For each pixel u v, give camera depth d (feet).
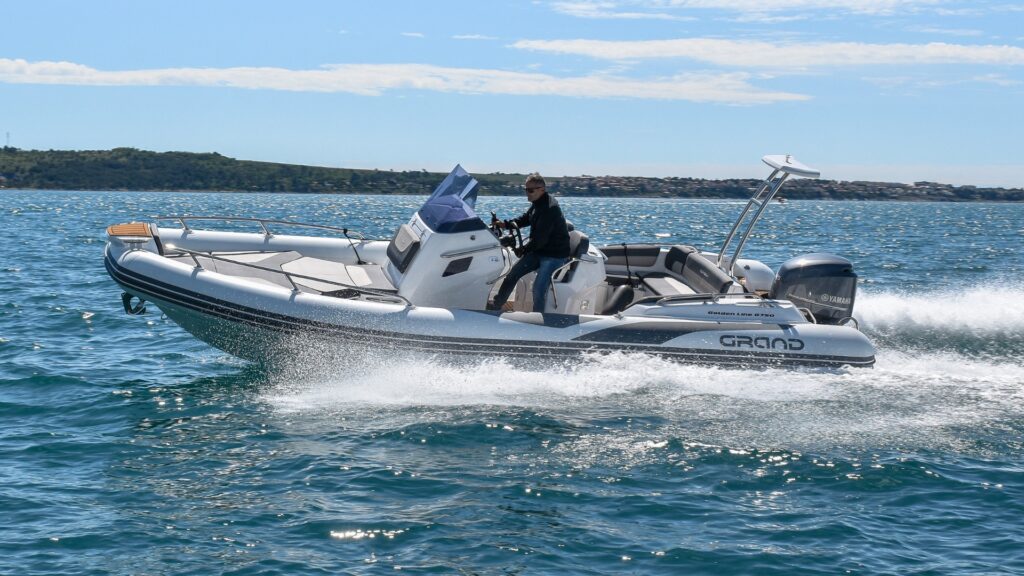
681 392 28.04
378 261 34.94
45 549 17.99
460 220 29.55
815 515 19.74
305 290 29.78
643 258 35.06
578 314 29.58
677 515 19.76
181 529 18.99
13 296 49.26
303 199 461.37
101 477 21.76
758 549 18.19
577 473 22.03
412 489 21.07
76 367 32.48
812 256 31.07
